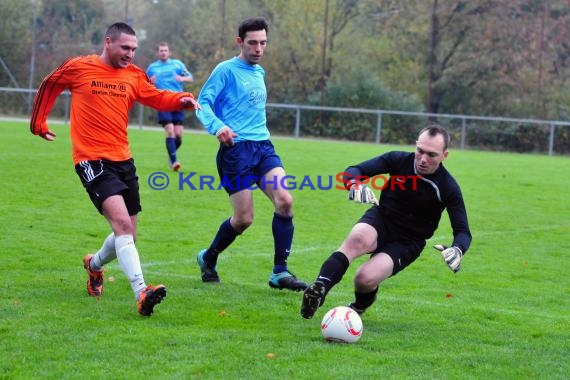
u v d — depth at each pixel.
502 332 11.28
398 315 12.12
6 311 11.16
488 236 20.67
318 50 68.88
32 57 66.44
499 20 66.25
